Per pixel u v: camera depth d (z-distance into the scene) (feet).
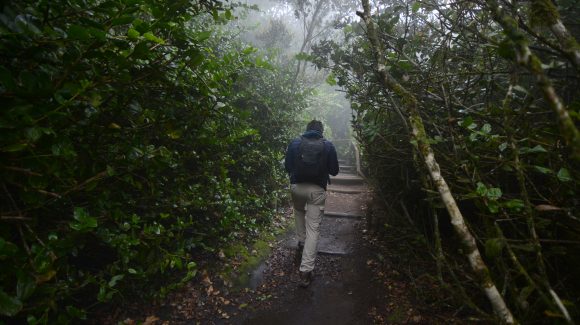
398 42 9.00
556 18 4.01
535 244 4.76
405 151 10.19
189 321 9.08
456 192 8.04
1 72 3.81
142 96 7.11
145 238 7.50
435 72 9.04
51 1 4.48
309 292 11.10
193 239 10.18
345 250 14.38
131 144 6.64
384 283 11.11
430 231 11.66
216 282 10.84
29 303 5.84
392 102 8.01
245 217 14.08
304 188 12.11
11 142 4.13
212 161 11.05
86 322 7.88
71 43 4.77
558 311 4.51
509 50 3.94
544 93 3.18
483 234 7.41
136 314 8.76
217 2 6.78
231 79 9.25
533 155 6.19
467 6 7.48
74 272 6.30
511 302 6.81
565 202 5.69
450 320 8.39
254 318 9.62
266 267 12.60
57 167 4.78
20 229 4.94
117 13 4.55
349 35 11.80
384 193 13.67
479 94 8.78
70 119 5.16
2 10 3.98
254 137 14.67
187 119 8.57
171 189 9.51
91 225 5.05
